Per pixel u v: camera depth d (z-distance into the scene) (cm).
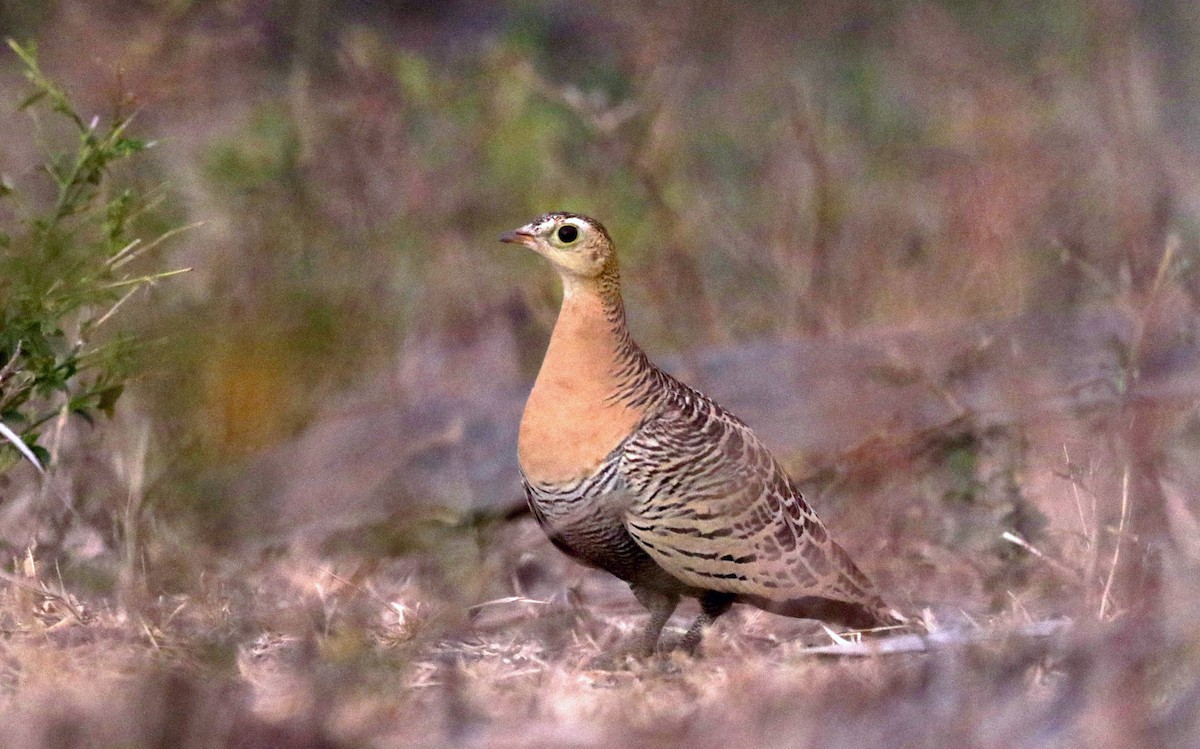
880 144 1888
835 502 1206
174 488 1177
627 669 927
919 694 755
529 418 960
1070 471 1027
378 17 2323
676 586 984
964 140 1633
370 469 1320
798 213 1669
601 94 1827
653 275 1571
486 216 1730
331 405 1441
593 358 952
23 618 908
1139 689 715
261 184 1557
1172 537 913
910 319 1386
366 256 1586
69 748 711
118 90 1238
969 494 1162
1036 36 1984
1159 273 1148
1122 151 1456
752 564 944
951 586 1084
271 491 1254
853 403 1260
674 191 1712
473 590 1105
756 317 1581
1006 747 699
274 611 966
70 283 981
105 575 1032
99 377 1023
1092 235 1406
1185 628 744
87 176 1016
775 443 1291
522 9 2314
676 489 934
